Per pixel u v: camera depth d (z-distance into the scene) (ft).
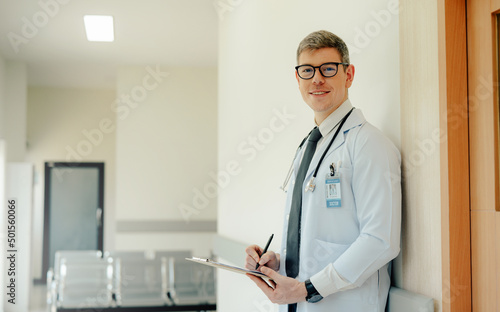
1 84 24.08
